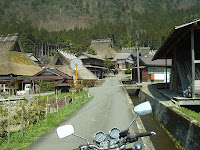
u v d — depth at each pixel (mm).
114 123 8930
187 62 14195
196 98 10773
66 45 70188
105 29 107250
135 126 8312
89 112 11570
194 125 6355
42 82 23594
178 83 16312
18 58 28797
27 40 73875
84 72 33938
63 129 3188
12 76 24547
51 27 194500
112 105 13844
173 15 145750
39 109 9133
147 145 6156
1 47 29016
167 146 7672
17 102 14477
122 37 101250
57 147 6090
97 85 30516
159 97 14938
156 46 93375
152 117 13016
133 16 168500
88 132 7637
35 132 7555
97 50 65562
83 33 96750
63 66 34438
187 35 13219
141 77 31656
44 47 96062
